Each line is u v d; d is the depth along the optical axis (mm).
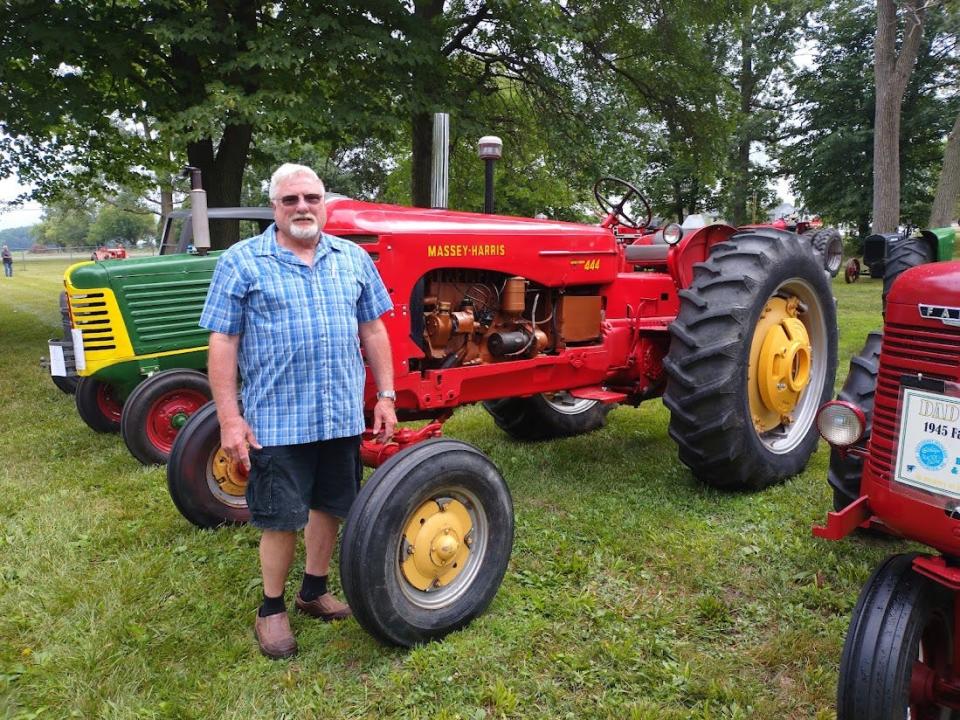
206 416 3318
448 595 2496
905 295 1776
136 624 2543
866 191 23156
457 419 5328
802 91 25438
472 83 10664
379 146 15586
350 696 2174
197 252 4934
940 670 1907
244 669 2316
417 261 3029
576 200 13805
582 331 3848
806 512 3385
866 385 2602
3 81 8219
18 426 5438
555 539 3195
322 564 2588
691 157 12969
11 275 28703
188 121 7297
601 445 4664
